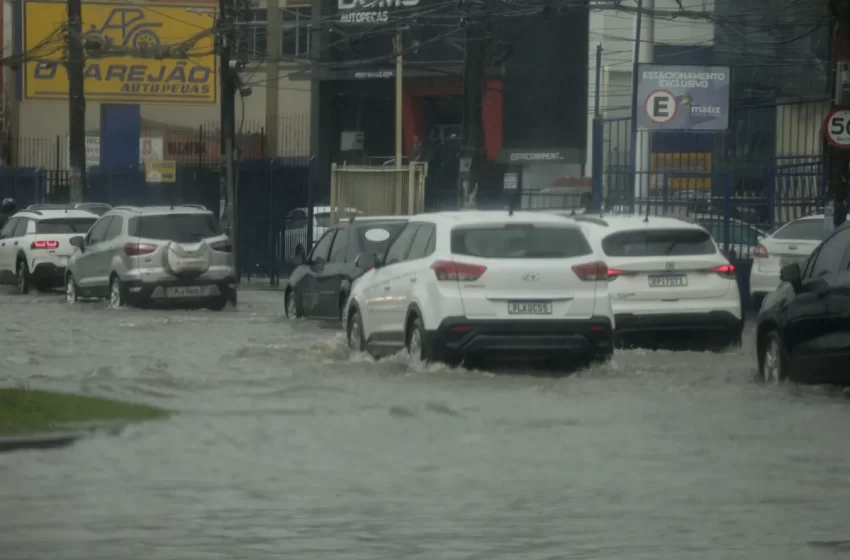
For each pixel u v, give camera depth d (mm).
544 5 71125
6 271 82875
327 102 145625
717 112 72438
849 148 54469
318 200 144875
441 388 35344
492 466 24516
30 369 40000
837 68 53281
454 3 74438
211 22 125688
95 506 21094
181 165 102312
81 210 82875
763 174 69812
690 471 24031
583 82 135750
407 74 141000
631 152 71750
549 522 20047
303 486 22703
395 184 80688
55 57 127250
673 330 44562
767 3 109938
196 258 66312
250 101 150750
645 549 18391
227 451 26016
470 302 37125
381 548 18516
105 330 55062
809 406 32156
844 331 32500
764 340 36750
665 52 125250
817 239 60250
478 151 70188
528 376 37906
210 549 18406
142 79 127625
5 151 146000
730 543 18719
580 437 27750
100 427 28281
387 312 41000
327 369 39688
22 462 24812
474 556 18078
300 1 148250
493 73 136875
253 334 53500
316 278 58062
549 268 37406
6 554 18031
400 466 24484
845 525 19859
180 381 36750
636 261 44469
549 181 137375
